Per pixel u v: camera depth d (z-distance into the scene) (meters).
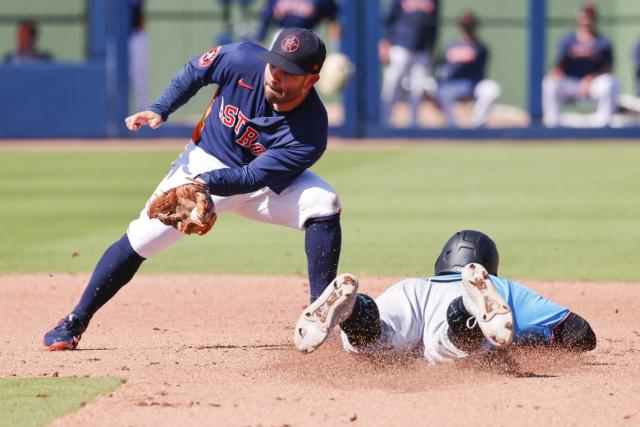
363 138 69.69
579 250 33.09
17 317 23.72
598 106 70.50
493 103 69.88
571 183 49.59
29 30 67.56
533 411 15.28
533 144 67.88
